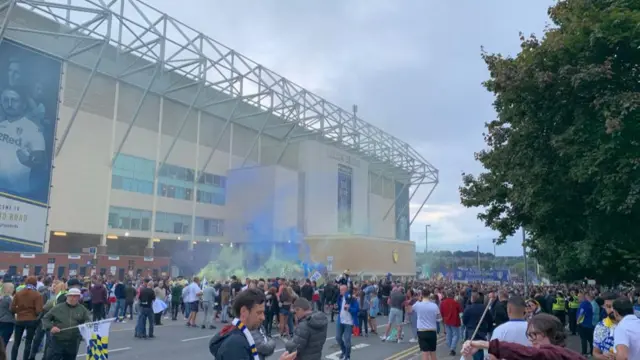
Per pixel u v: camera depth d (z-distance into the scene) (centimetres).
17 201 2841
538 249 1995
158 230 4256
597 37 1058
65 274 2859
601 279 1945
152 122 4259
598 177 1006
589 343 1402
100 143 3775
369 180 6681
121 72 3953
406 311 2092
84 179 3628
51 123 3103
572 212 1201
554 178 1168
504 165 1393
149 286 1638
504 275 5212
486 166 1534
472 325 1106
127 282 2267
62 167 3475
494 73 1349
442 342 1719
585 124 1064
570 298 2083
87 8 3156
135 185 4075
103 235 3741
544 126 1181
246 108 5219
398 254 5603
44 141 3048
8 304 1028
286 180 4922
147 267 3372
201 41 4241
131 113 4062
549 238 1416
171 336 1614
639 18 1019
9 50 2880
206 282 2083
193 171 4638
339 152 5669
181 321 2122
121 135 3959
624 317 521
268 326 1691
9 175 2817
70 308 801
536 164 1191
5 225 2753
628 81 1071
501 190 1475
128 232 3981
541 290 2900
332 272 4781
